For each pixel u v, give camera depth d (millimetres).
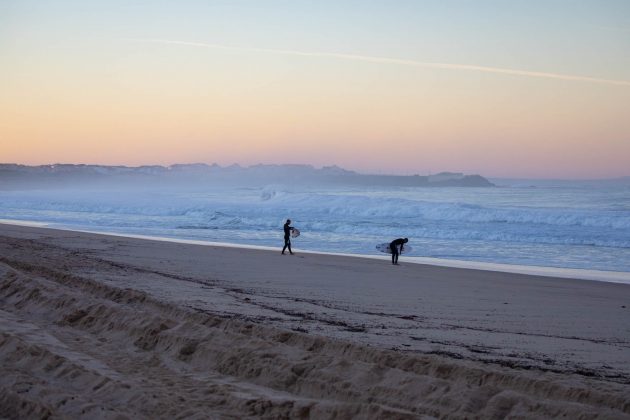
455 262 25438
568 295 16906
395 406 6945
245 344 9102
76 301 12477
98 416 6238
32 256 21547
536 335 11289
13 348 8758
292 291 16094
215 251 26281
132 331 10289
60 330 10836
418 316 12938
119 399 6906
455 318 12852
